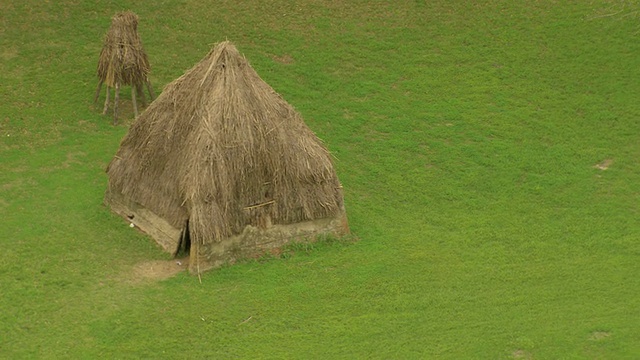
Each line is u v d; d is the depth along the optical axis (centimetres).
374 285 3619
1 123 4612
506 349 3284
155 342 3212
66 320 3288
